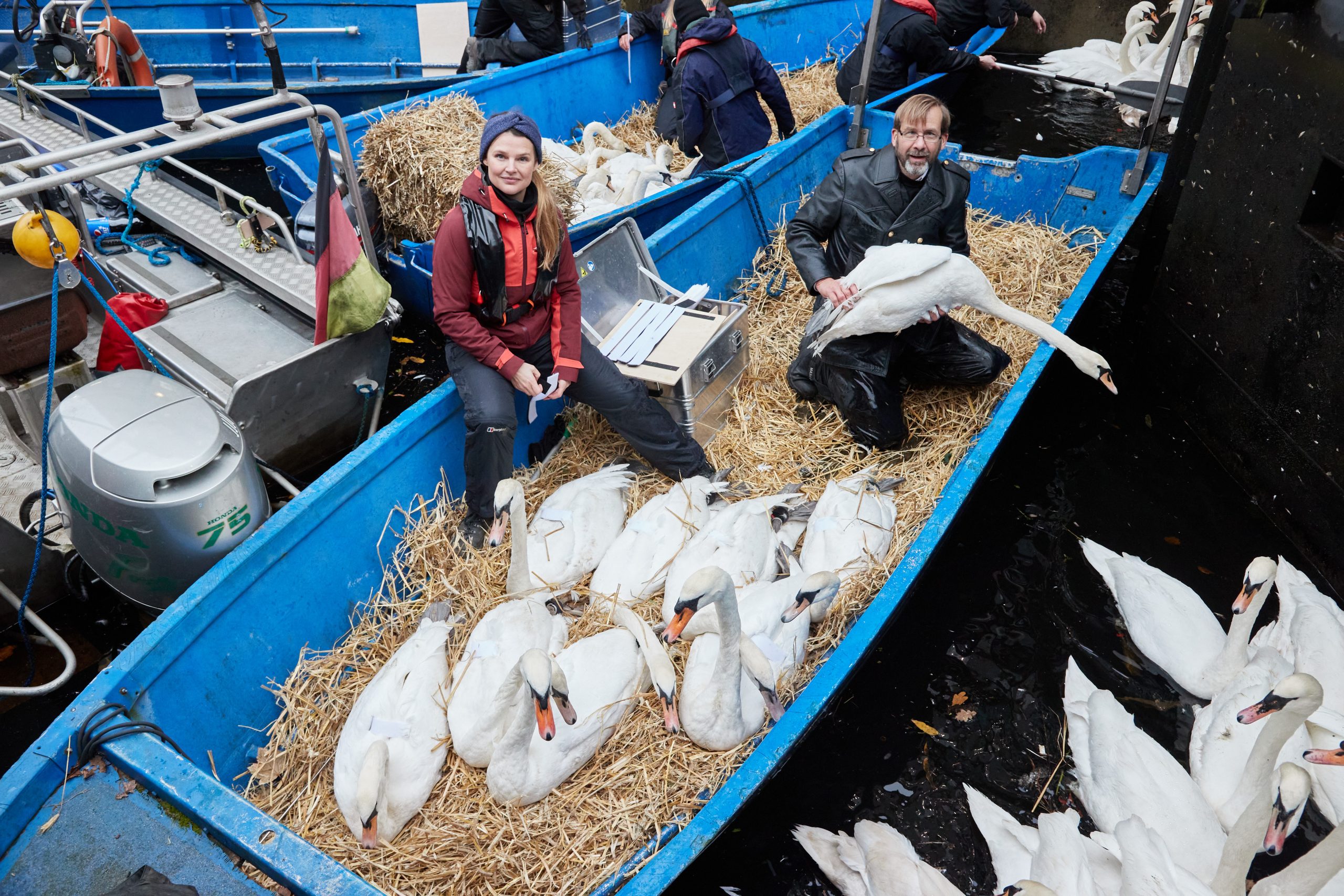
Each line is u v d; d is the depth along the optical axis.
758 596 3.47
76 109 5.92
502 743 2.90
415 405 3.95
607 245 4.77
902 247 4.09
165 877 2.36
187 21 8.57
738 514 3.86
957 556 4.18
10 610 3.79
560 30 7.84
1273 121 4.29
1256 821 2.78
